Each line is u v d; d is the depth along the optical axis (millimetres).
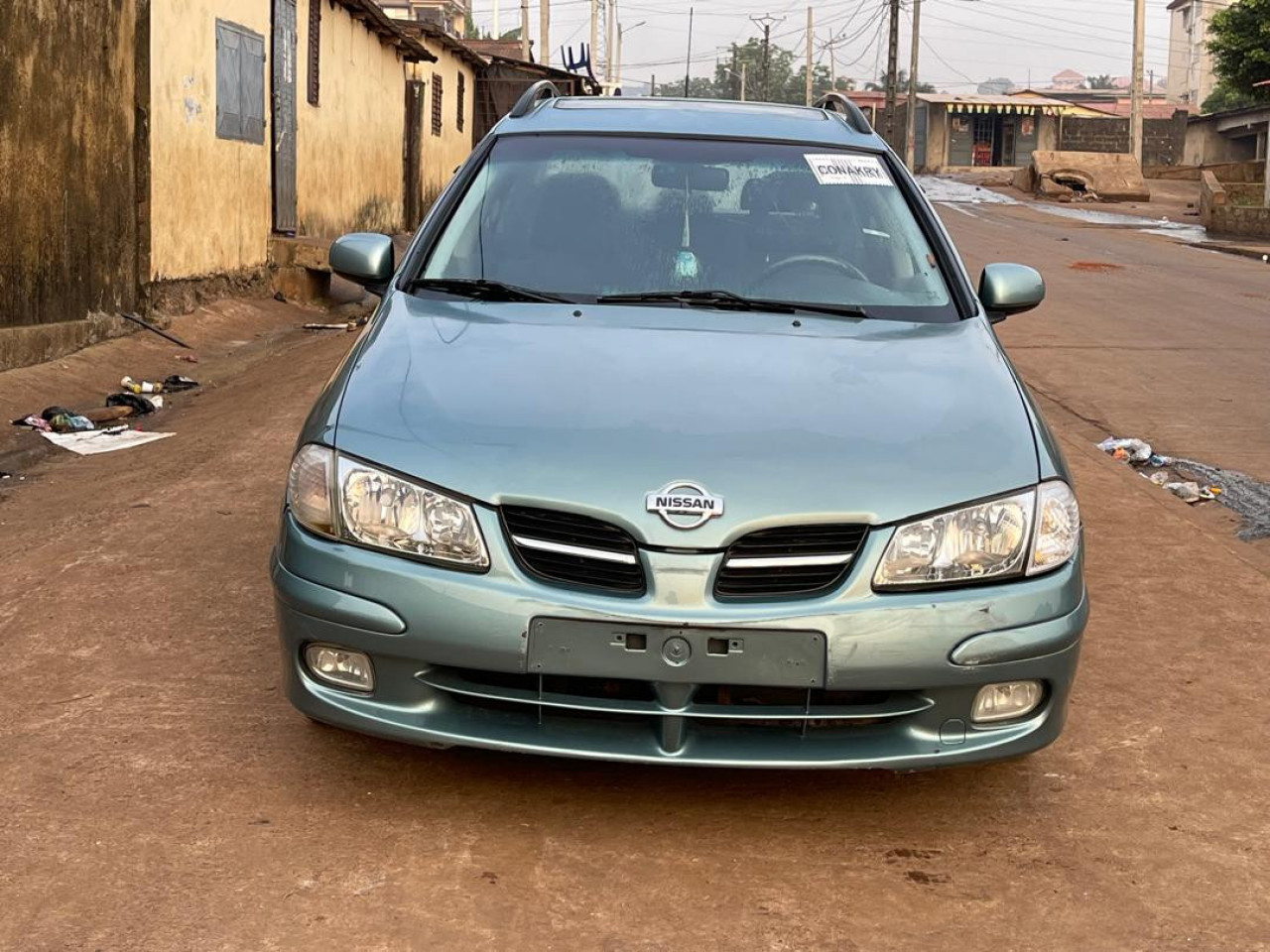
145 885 2779
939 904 2854
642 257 3959
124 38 9719
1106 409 8922
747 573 2861
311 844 2971
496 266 3918
